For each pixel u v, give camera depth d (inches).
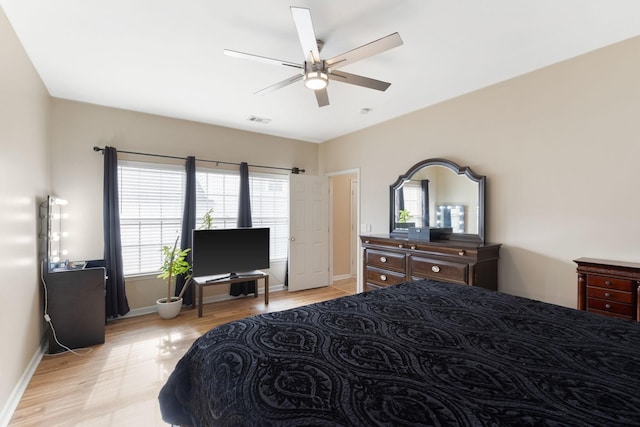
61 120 136.0
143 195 157.0
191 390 52.4
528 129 111.8
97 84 121.7
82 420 77.2
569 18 80.5
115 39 90.5
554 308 66.5
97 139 144.5
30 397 86.5
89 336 118.9
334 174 207.6
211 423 41.6
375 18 80.4
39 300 110.8
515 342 49.1
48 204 115.4
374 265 149.1
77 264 129.3
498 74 113.3
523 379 38.0
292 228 199.3
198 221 172.4
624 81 91.2
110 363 106.0
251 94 131.5
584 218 99.1
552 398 34.1
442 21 81.7
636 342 49.1
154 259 160.1
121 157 150.0
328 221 216.5
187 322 145.1
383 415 31.7
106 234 142.7
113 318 147.3
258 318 61.8
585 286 90.2
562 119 103.5
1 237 75.5
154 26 84.3
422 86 123.9
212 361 47.7
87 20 81.5
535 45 93.6
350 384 37.5
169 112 155.4
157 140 159.5
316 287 211.3
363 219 184.1
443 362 42.6
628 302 82.0
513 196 116.1
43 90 120.0
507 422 30.1
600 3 74.4
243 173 182.5
